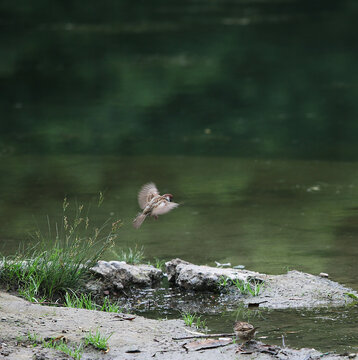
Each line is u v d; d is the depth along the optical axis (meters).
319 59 35.66
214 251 10.92
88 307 8.69
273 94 28.55
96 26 47.09
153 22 48.19
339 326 7.95
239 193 14.95
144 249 11.07
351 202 13.91
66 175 16.86
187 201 14.31
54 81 31.72
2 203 14.10
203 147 20.30
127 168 17.66
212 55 37.00
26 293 8.89
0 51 38.84
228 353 7.11
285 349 7.18
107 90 29.72
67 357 6.95
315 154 19.14
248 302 8.90
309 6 53.94
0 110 26.41
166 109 26.12
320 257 10.53
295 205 13.79
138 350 7.20
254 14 50.94
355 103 26.56
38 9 54.06
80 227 12.10
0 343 7.22
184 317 8.27
